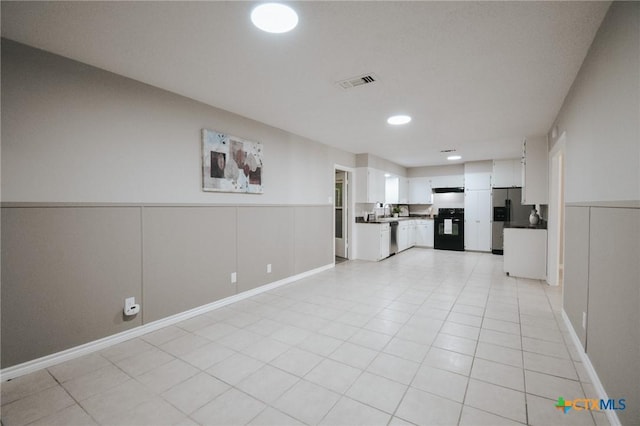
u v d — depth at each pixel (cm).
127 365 224
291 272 464
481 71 251
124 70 251
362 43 209
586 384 198
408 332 279
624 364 148
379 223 637
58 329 227
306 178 496
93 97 244
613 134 165
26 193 212
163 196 293
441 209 826
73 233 234
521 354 238
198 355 238
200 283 328
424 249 822
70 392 193
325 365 223
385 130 442
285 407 178
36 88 216
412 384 199
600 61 187
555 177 439
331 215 570
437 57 228
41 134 218
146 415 172
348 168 624
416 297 386
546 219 516
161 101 289
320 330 285
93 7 170
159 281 290
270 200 422
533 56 225
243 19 182
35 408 178
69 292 232
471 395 187
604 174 180
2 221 203
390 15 177
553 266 441
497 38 202
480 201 757
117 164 259
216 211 345
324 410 175
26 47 211
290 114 368
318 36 201
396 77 263
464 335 273
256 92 299
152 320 285
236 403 182
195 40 206
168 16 179
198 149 324
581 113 237
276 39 204
